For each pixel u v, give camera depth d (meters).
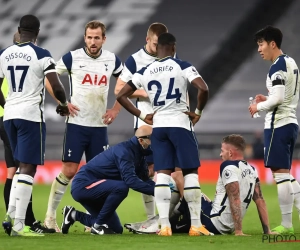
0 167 54.38
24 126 18.02
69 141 21.69
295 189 20.50
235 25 66.38
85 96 21.72
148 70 18.33
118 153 18.95
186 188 18.17
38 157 18.17
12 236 18.11
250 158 55.47
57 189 21.47
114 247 15.32
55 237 17.86
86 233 19.75
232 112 63.16
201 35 66.38
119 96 18.53
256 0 66.81
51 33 66.25
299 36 64.88
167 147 18.23
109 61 22.11
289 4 66.19
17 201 18.09
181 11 67.19
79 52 21.88
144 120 18.56
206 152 59.03
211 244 15.85
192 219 18.23
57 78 18.11
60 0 67.81
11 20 66.50
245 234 18.38
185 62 18.17
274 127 19.50
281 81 19.05
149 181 19.75
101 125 21.97
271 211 29.27
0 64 18.47
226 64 65.38
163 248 15.08
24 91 18.14
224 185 18.47
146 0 67.88
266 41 19.77
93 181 19.11
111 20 66.94
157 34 21.31
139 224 19.28
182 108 18.20
